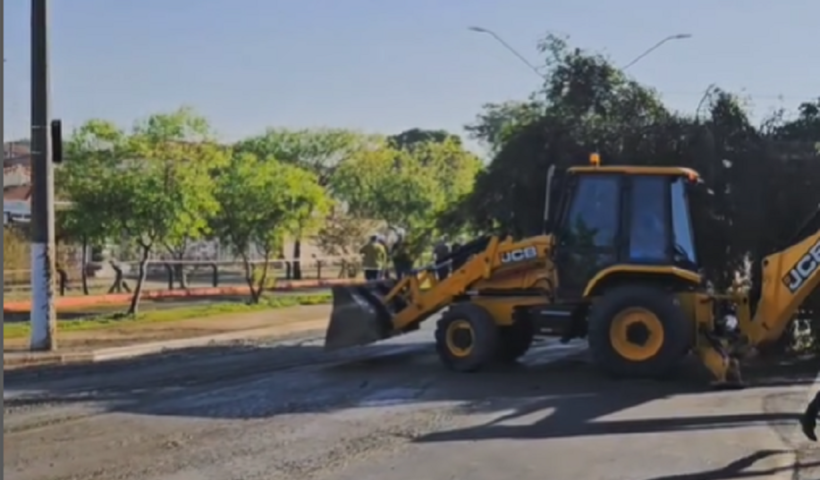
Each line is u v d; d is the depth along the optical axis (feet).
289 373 52.37
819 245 47.85
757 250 60.23
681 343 48.03
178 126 93.56
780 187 59.98
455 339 52.80
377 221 167.53
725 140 60.80
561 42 96.53
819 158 59.82
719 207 59.98
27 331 72.95
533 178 66.13
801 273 48.19
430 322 79.15
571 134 65.41
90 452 33.45
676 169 50.83
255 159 112.47
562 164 64.69
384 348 63.82
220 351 63.36
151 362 57.67
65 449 33.88
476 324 52.11
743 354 50.08
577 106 68.90
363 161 174.70
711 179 60.23
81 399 43.86
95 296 102.32
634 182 50.78
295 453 33.14
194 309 91.45
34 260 62.23
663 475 30.14
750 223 59.82
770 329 48.85
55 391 46.21
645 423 37.93
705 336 48.70
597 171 51.26
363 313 55.93
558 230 51.55
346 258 144.66
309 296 108.47
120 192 80.23
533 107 70.49
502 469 30.89
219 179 96.99
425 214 165.27
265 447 34.06
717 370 46.65
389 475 30.22
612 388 46.37
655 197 50.47
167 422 38.55
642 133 63.36
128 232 82.99
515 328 53.78
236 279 134.72
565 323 51.60
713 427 37.17
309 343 68.44
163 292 108.88
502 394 44.93
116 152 82.69
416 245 84.48
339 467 31.19
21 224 104.88
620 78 69.31
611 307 48.91
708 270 59.72
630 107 68.49
